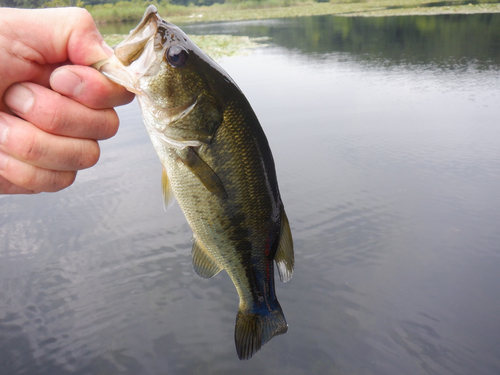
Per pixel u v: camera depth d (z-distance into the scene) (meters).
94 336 0.57
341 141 1.12
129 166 1.06
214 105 0.26
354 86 1.71
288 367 0.51
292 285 0.63
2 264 0.72
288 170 0.96
